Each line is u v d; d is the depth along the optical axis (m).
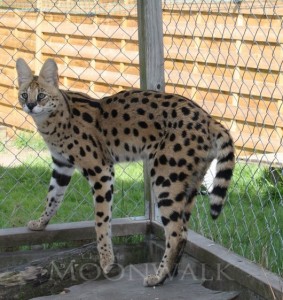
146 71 5.98
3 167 8.47
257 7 6.95
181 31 8.24
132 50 9.32
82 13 9.16
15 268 5.50
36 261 5.63
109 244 5.49
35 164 8.52
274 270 5.10
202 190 6.36
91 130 5.59
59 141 5.64
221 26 7.89
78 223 6.11
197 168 5.17
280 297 4.64
